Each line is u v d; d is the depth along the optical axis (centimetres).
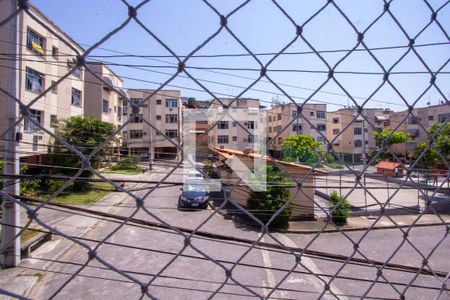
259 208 930
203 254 94
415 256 763
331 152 107
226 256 700
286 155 1656
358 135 2534
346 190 1585
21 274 554
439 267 699
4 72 960
